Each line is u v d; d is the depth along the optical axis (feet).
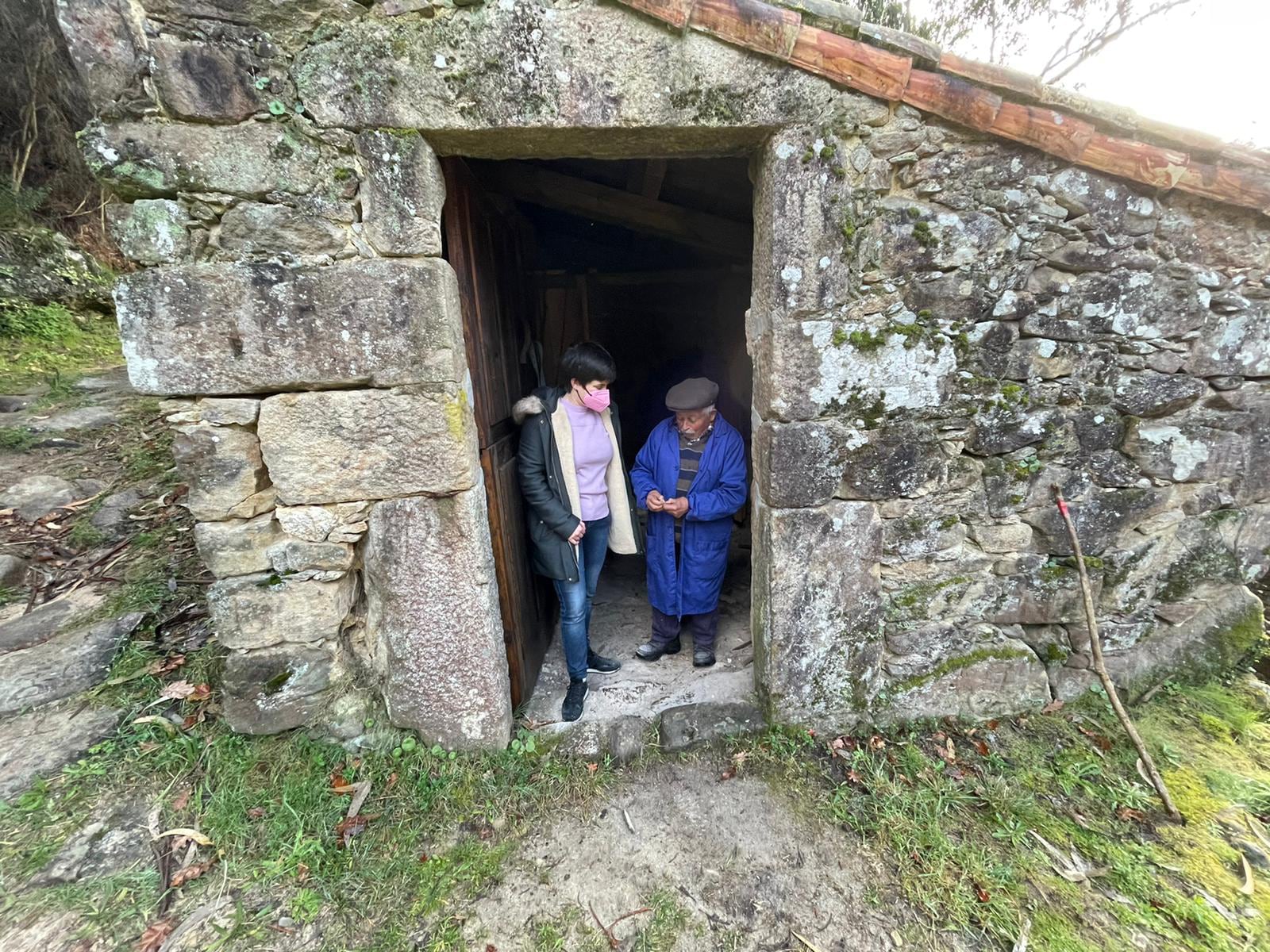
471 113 5.10
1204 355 6.41
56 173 23.17
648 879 5.64
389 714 6.74
